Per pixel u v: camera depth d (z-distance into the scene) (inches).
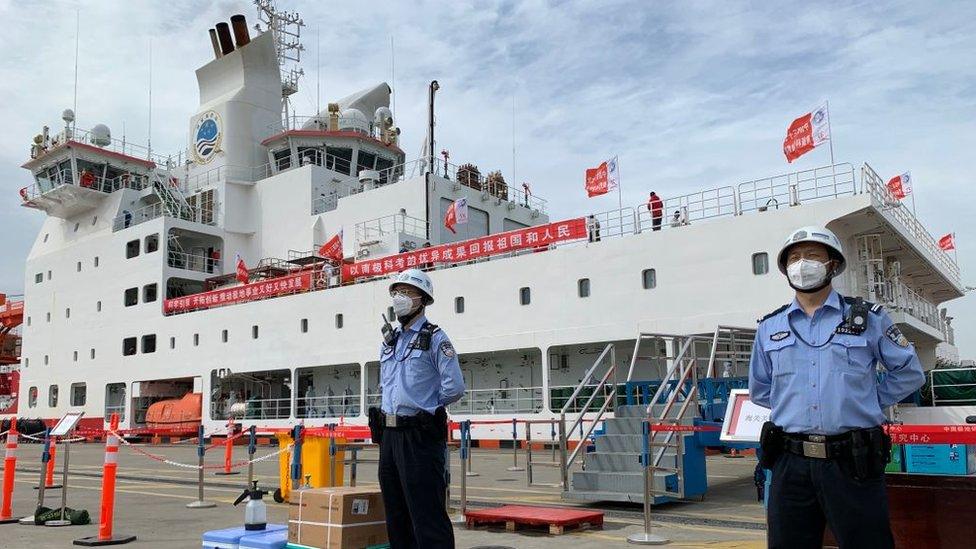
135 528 366.0
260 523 276.1
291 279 1218.0
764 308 772.6
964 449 406.9
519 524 335.9
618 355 922.1
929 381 806.5
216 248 1450.5
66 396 1541.6
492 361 1036.5
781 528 149.7
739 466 644.1
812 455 144.5
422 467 218.5
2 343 1977.1
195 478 649.0
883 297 800.9
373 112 1649.9
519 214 1439.5
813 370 147.4
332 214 1333.7
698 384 490.9
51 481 578.2
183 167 1608.0
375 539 267.9
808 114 800.9
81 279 1555.1
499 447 981.8
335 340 1138.0
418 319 232.4
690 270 829.2
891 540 141.5
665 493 397.4
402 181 1266.0
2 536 343.6
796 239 153.0
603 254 898.7
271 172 1499.8
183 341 1342.3
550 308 934.4
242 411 1248.2
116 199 1513.3
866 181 734.5
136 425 1401.3
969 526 189.2
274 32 1696.6
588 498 414.3
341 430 424.8
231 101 1507.1
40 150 1581.0
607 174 970.7
